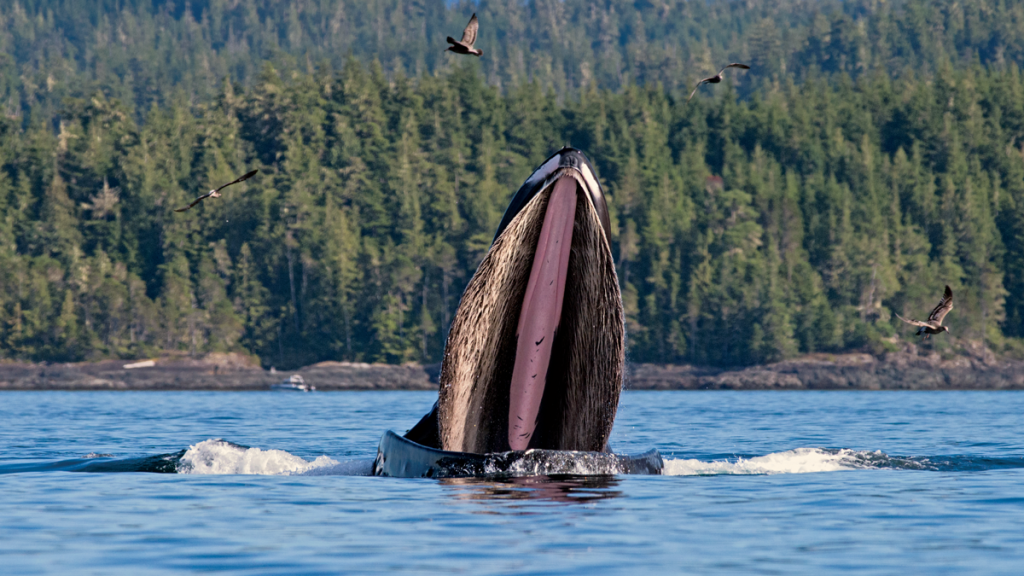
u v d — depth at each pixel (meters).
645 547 40.59
